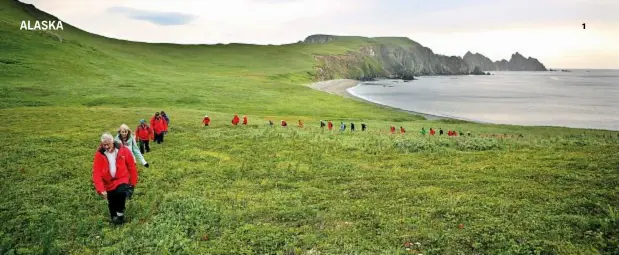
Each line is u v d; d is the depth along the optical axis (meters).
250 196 15.35
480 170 19.00
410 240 10.83
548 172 17.67
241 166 21.11
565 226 11.07
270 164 21.59
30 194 15.39
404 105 123.81
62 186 16.62
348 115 83.12
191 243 10.77
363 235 11.27
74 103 70.19
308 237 11.05
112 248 10.45
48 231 11.20
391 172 19.44
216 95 99.56
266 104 92.38
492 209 12.95
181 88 106.25
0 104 60.84
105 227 12.14
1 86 76.62
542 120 95.56
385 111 94.06
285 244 10.58
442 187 16.12
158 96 87.31
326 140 30.06
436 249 10.12
